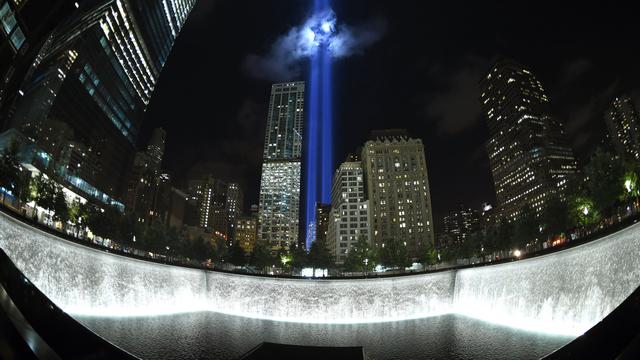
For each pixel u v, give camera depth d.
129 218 88.56
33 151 83.31
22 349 4.50
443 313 67.88
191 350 36.78
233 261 102.94
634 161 54.72
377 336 49.81
